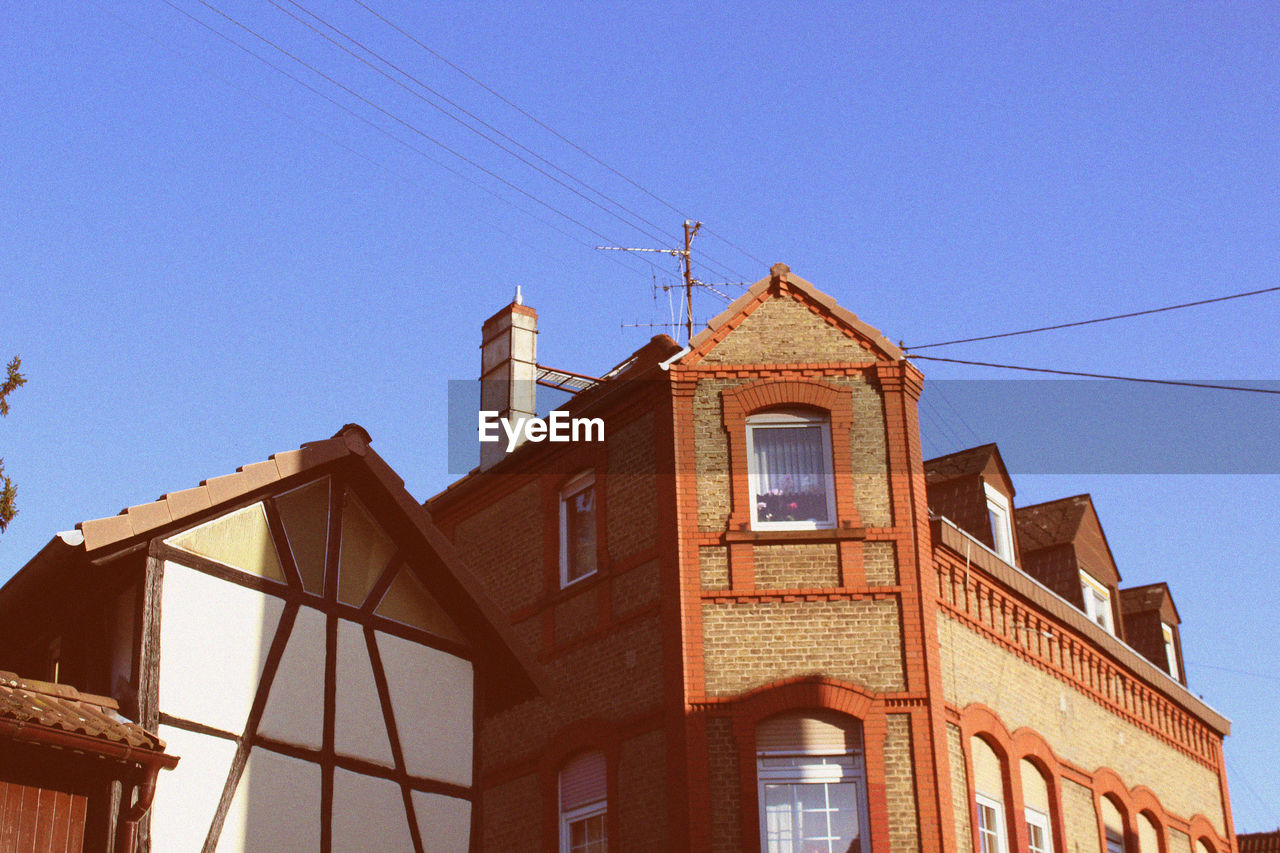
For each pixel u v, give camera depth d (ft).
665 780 59.36
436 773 52.26
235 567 49.21
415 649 53.42
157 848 44.42
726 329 65.51
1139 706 82.69
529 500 72.13
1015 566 75.15
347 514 53.01
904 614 60.95
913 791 58.29
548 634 67.67
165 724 45.83
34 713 41.14
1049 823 69.26
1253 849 115.14
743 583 61.21
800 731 59.31
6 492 55.62
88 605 47.91
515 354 81.92
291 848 47.60
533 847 64.90
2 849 40.75
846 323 65.51
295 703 49.32
